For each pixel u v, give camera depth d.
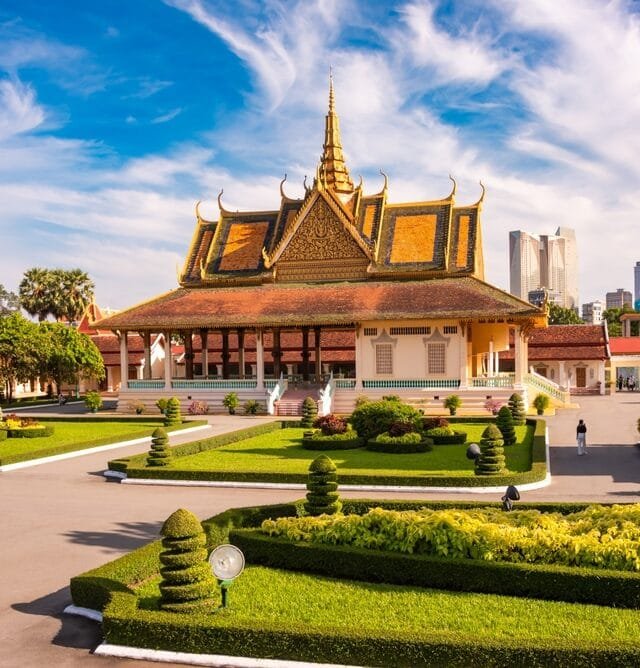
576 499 23.14
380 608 13.13
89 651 12.19
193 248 69.94
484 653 10.64
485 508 18.66
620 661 10.30
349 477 25.72
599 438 39.44
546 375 81.50
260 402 56.12
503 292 55.22
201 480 26.91
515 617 12.60
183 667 11.48
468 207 63.84
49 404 71.81
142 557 15.20
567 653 10.45
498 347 63.34
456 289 55.81
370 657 11.01
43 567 16.72
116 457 34.06
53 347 66.25
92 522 21.00
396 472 26.48
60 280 89.31
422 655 10.83
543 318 52.97
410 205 64.69
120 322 58.69
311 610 13.05
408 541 15.02
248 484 26.36
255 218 69.62
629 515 15.84
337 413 54.88
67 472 30.02
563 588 13.48
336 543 15.72
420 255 61.53
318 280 63.09
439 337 53.94
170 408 45.53
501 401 52.03
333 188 74.25
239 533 16.61
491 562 14.17
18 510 22.72
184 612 12.61
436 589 14.23
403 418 36.03
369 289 58.62
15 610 14.07
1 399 73.81
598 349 78.69
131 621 11.97
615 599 13.17
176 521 13.07
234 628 11.56
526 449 34.03
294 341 78.00
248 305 58.81
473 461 30.28
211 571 13.23
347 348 75.50
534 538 14.51
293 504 19.53
